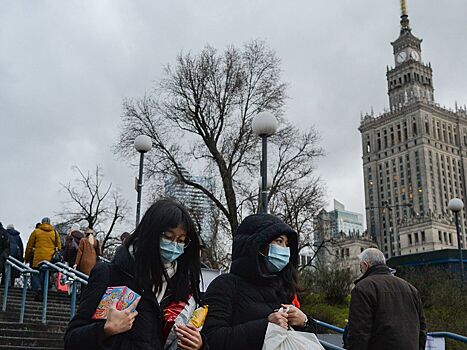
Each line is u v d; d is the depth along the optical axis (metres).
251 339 3.39
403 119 127.12
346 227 161.88
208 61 29.11
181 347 2.97
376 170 130.75
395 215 124.56
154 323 2.97
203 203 28.28
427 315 17.31
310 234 25.98
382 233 126.19
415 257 25.00
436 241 85.38
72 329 2.83
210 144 28.28
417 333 4.93
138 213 13.96
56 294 12.98
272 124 10.90
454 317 16.94
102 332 2.71
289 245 4.00
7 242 11.46
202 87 28.86
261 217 3.89
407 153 124.69
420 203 120.06
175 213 3.12
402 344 4.79
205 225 27.22
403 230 90.50
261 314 3.59
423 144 122.12
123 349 2.84
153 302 2.97
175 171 28.20
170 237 3.12
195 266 3.28
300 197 26.25
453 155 126.19
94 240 13.74
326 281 20.94
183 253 3.27
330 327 8.05
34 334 8.57
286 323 3.42
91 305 2.91
